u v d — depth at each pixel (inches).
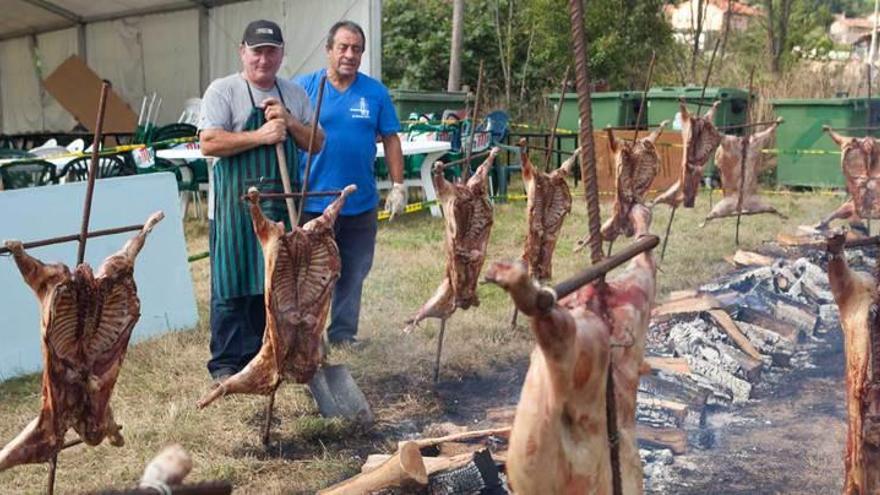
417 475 161.3
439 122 523.5
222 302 225.6
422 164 498.3
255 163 212.5
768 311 293.3
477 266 228.8
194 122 567.5
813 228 425.1
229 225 214.4
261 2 549.0
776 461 197.5
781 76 758.5
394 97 571.5
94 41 681.0
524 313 84.9
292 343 182.7
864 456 137.9
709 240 433.1
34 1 639.1
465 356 262.8
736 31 1091.9
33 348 255.0
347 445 205.2
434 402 230.8
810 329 292.5
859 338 137.2
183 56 611.2
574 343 89.7
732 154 386.9
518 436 92.9
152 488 62.4
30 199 252.4
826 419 223.6
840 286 139.3
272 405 198.1
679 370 235.1
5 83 775.7
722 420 224.4
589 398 94.4
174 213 290.0
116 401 222.7
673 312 277.1
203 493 65.7
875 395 136.3
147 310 281.1
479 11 833.5
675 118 576.4
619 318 107.1
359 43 248.4
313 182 251.8
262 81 215.6
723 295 301.3
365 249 263.0
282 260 178.7
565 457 93.9
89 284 143.9
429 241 427.2
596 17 789.9
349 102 251.4
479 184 227.0
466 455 168.6
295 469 191.6
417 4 861.8
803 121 588.1
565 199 263.6
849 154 379.9
